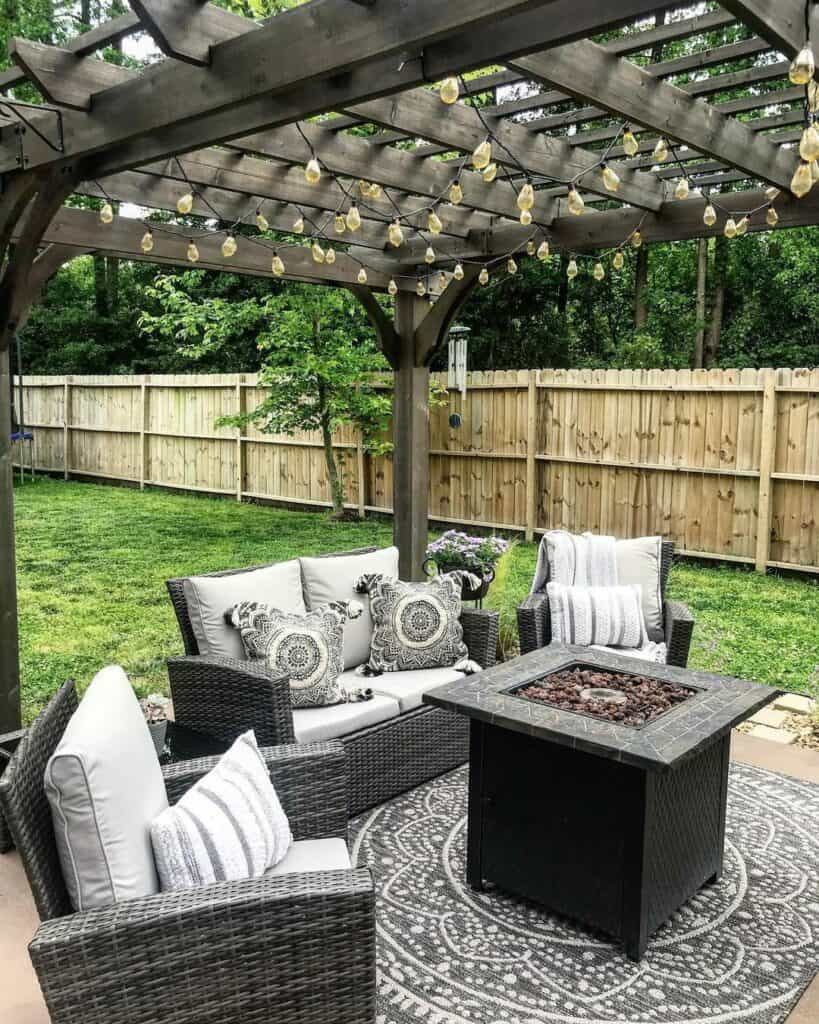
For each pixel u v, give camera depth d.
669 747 2.53
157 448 12.83
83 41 2.82
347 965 1.92
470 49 2.34
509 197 4.66
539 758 2.79
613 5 2.12
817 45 2.27
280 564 3.93
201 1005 1.83
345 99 2.56
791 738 4.27
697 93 3.23
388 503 10.41
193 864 2.03
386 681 3.81
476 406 9.56
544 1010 2.39
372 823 3.44
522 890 2.87
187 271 10.79
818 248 12.27
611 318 15.73
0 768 3.08
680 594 7.09
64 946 1.72
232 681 3.17
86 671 5.27
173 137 2.99
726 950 2.66
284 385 9.96
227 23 2.52
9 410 4.09
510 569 7.90
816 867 3.13
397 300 6.30
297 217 5.08
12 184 3.57
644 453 8.46
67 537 9.38
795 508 7.66
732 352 14.53
